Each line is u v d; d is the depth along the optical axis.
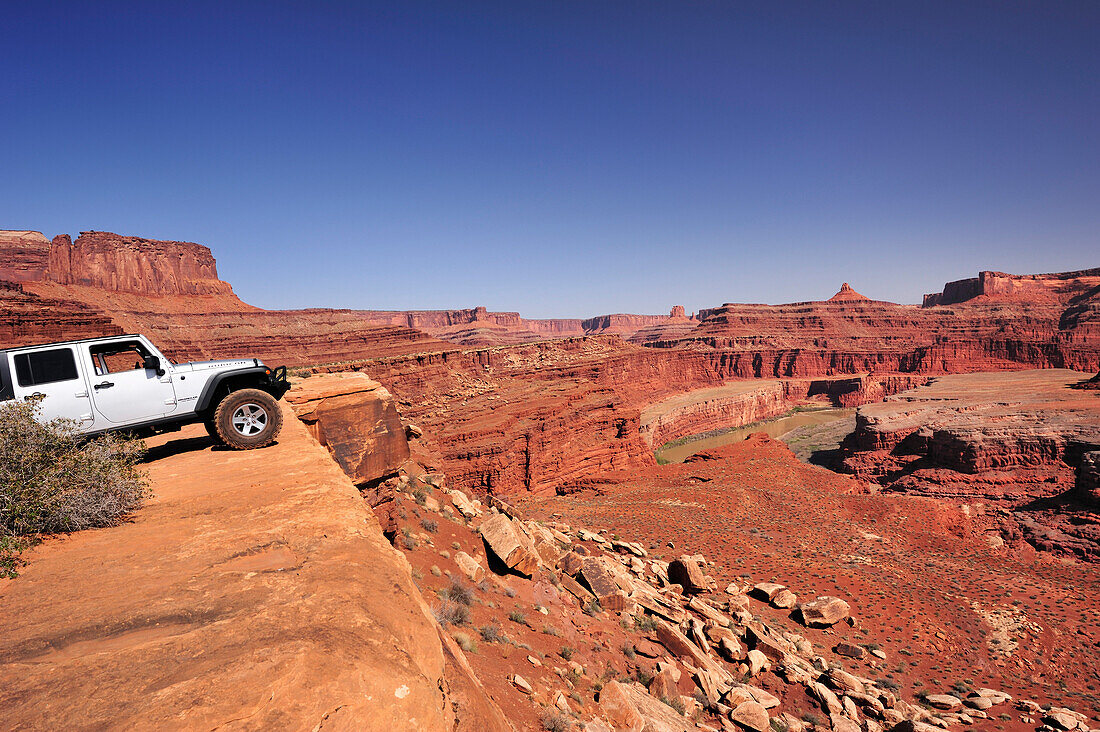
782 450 105.00
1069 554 62.59
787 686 23.50
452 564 18.42
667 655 20.69
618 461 99.19
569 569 24.69
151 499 6.74
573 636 18.08
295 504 6.37
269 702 2.74
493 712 5.06
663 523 56.25
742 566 44.88
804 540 55.19
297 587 4.11
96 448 6.60
